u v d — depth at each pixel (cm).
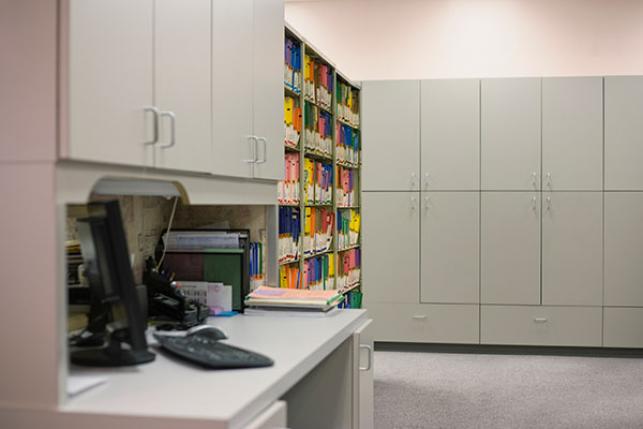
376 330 621
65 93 147
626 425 400
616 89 598
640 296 596
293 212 430
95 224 174
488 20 669
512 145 607
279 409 164
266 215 310
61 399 147
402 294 618
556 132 602
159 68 188
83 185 156
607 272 598
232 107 239
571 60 659
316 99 486
